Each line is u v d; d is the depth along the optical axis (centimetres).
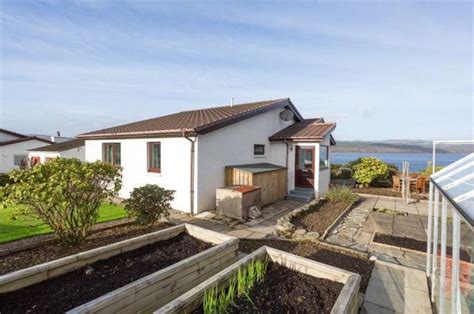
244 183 880
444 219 321
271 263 361
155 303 296
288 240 593
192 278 348
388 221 756
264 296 282
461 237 284
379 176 1425
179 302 233
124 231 612
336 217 774
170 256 401
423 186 1244
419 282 402
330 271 314
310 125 1283
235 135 977
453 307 254
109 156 1158
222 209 796
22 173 450
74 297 287
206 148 851
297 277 324
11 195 426
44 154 1955
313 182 1105
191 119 1087
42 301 277
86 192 489
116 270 352
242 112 984
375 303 348
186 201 845
